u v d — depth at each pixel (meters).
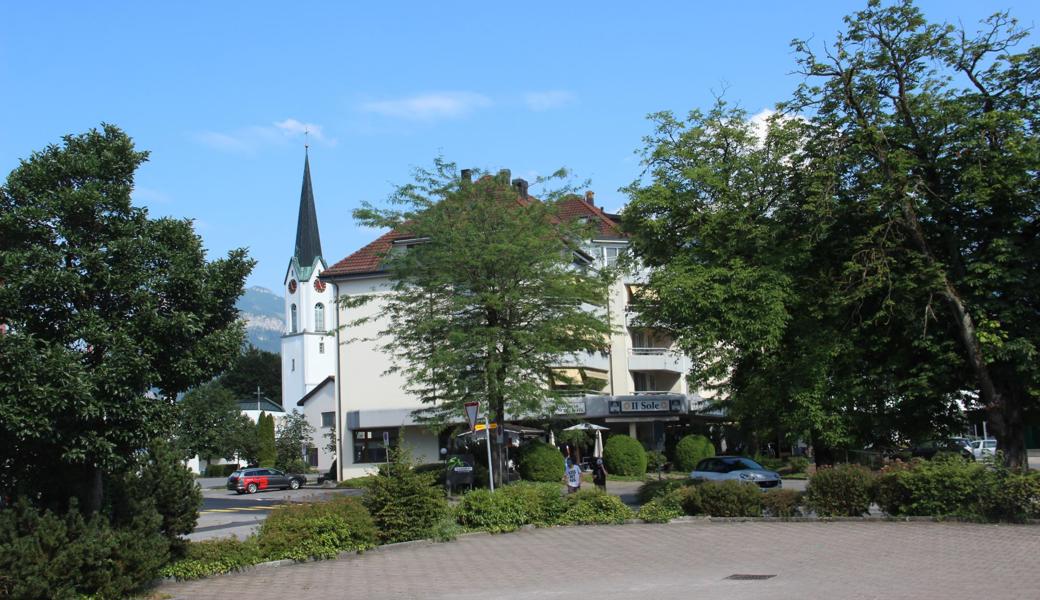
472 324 29.36
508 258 28.47
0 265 12.78
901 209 22.64
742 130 26.05
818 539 16.58
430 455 48.84
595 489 22.88
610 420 51.41
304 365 96.06
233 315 14.80
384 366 50.06
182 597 12.97
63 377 12.00
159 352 13.39
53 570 11.73
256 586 13.86
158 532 14.12
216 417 65.81
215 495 48.94
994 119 21.42
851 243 24.11
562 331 29.47
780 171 25.12
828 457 27.50
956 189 22.75
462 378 29.45
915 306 23.00
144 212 14.15
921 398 23.78
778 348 24.89
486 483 36.22
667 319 25.97
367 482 19.56
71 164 13.51
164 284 13.66
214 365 13.97
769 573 12.86
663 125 26.62
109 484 13.84
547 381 31.25
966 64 22.81
